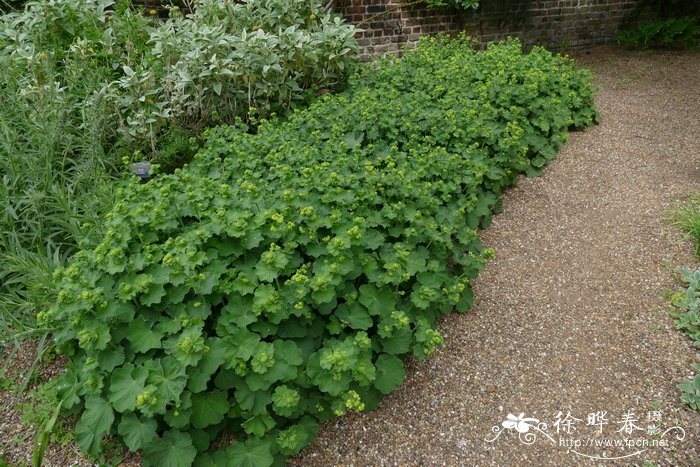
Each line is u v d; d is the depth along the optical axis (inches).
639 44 339.3
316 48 200.7
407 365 114.0
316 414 97.7
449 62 214.8
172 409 86.2
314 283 97.7
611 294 132.3
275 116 192.9
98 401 88.7
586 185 177.6
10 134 145.1
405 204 129.3
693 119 223.8
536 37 341.1
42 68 164.7
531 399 107.3
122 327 94.9
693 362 111.7
